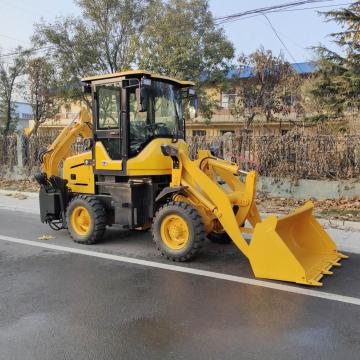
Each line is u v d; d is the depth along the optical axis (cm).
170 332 422
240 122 2977
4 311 475
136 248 746
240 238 609
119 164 726
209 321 447
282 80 2492
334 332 422
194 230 637
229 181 728
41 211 858
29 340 406
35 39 2255
